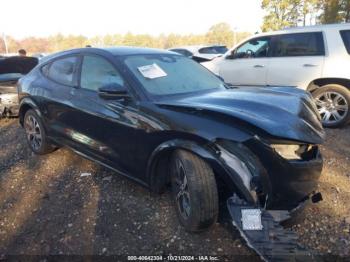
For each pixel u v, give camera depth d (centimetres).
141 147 351
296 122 305
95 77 416
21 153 560
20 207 390
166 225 340
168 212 361
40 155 540
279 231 277
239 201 287
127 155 371
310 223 335
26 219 366
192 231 318
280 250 263
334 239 312
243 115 295
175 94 371
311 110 352
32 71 550
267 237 272
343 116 636
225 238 317
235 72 776
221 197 327
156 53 441
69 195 409
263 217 285
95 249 313
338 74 637
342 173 438
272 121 296
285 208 301
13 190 432
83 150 436
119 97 360
